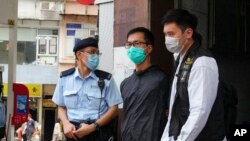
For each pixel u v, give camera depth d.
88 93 4.32
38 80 24.39
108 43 7.39
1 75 6.40
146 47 4.31
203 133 3.19
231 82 7.20
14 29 6.40
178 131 3.31
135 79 4.33
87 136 4.21
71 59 24.62
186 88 3.27
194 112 3.13
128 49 4.37
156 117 4.17
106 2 7.48
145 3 5.95
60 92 4.45
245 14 7.31
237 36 7.21
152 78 4.24
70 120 4.34
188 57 3.35
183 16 3.42
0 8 6.21
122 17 6.34
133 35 4.33
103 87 4.33
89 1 7.81
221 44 6.93
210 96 3.15
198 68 3.21
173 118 3.39
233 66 7.23
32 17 24.62
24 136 17.73
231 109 3.76
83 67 4.35
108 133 4.30
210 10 6.79
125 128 4.30
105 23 7.48
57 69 24.59
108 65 7.33
